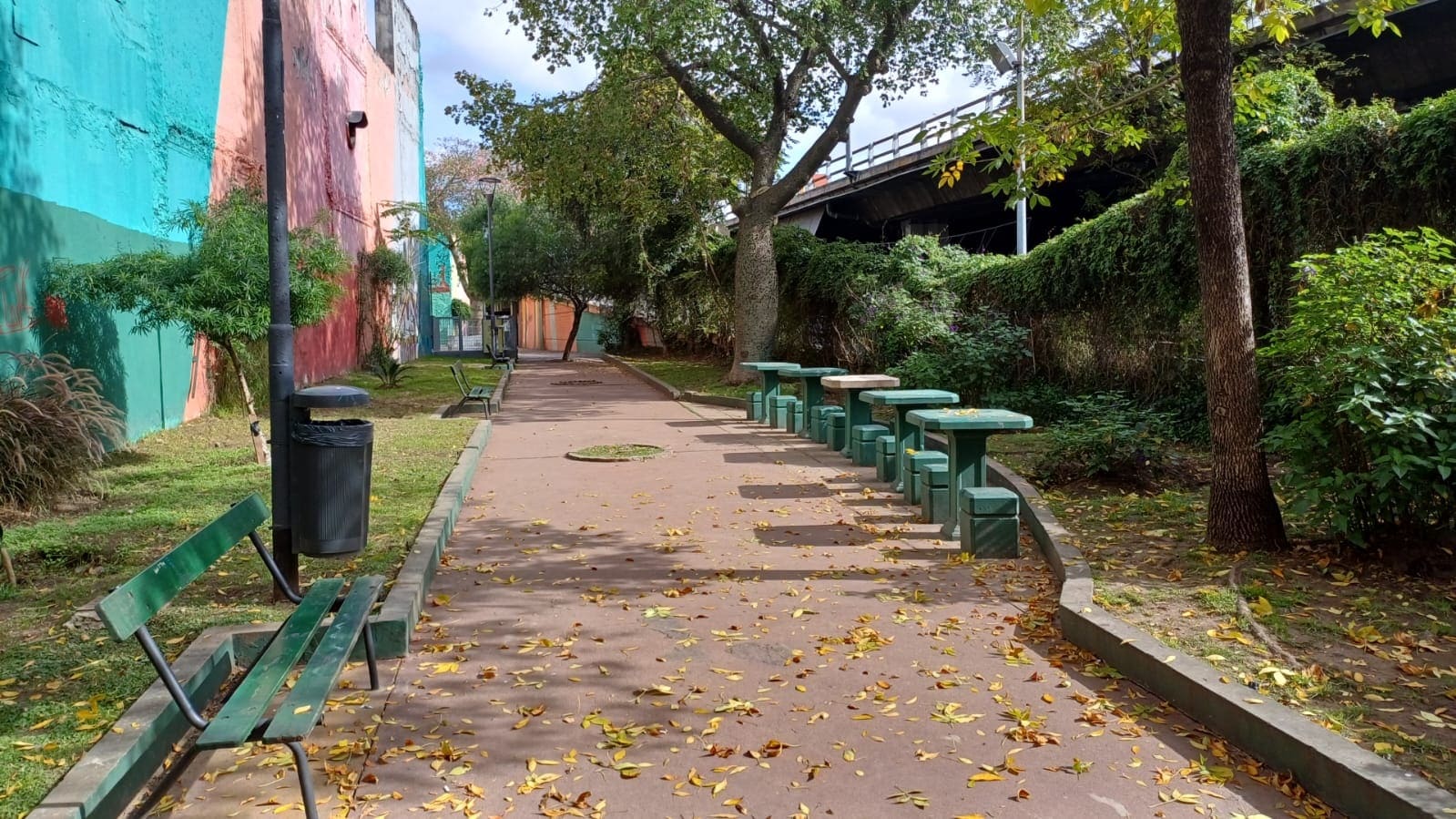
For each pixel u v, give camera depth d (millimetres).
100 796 3137
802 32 18375
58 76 10133
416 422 14320
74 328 10289
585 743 3875
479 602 5750
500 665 4715
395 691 4383
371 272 27781
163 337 12680
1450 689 3967
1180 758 3701
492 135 20719
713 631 5207
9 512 7293
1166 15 8133
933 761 3715
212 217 10711
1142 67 11695
